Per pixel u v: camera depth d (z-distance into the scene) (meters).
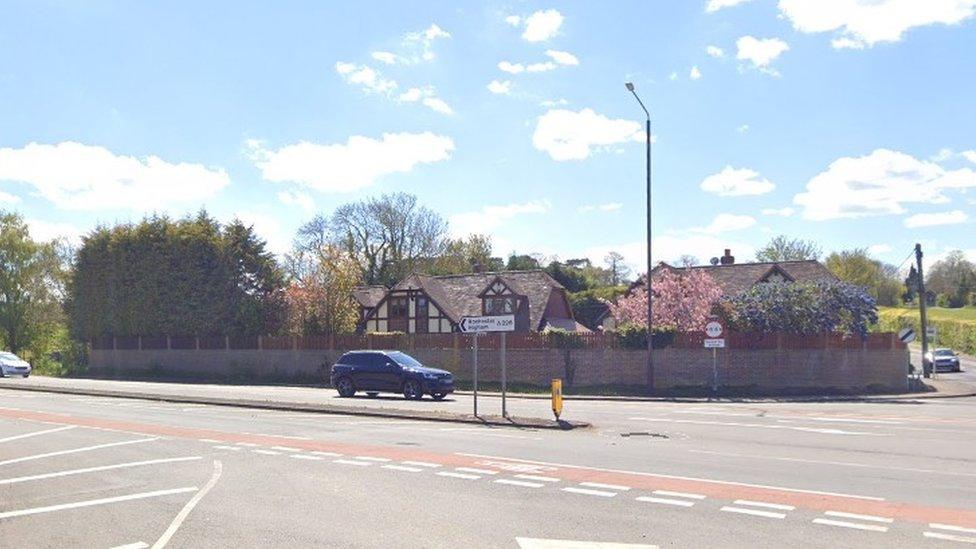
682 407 28.22
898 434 19.09
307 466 13.98
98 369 56.50
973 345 70.62
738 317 38.91
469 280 59.06
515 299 54.25
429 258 79.00
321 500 11.03
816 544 8.66
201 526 9.55
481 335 41.91
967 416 24.34
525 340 40.75
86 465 14.22
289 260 61.12
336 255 53.72
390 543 8.71
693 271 49.19
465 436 18.39
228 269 53.44
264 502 10.91
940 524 9.57
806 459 14.78
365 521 9.76
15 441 17.64
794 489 11.76
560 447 16.39
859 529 9.32
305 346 48.03
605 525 9.52
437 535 9.05
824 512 10.20
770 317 38.00
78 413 24.19
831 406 29.06
